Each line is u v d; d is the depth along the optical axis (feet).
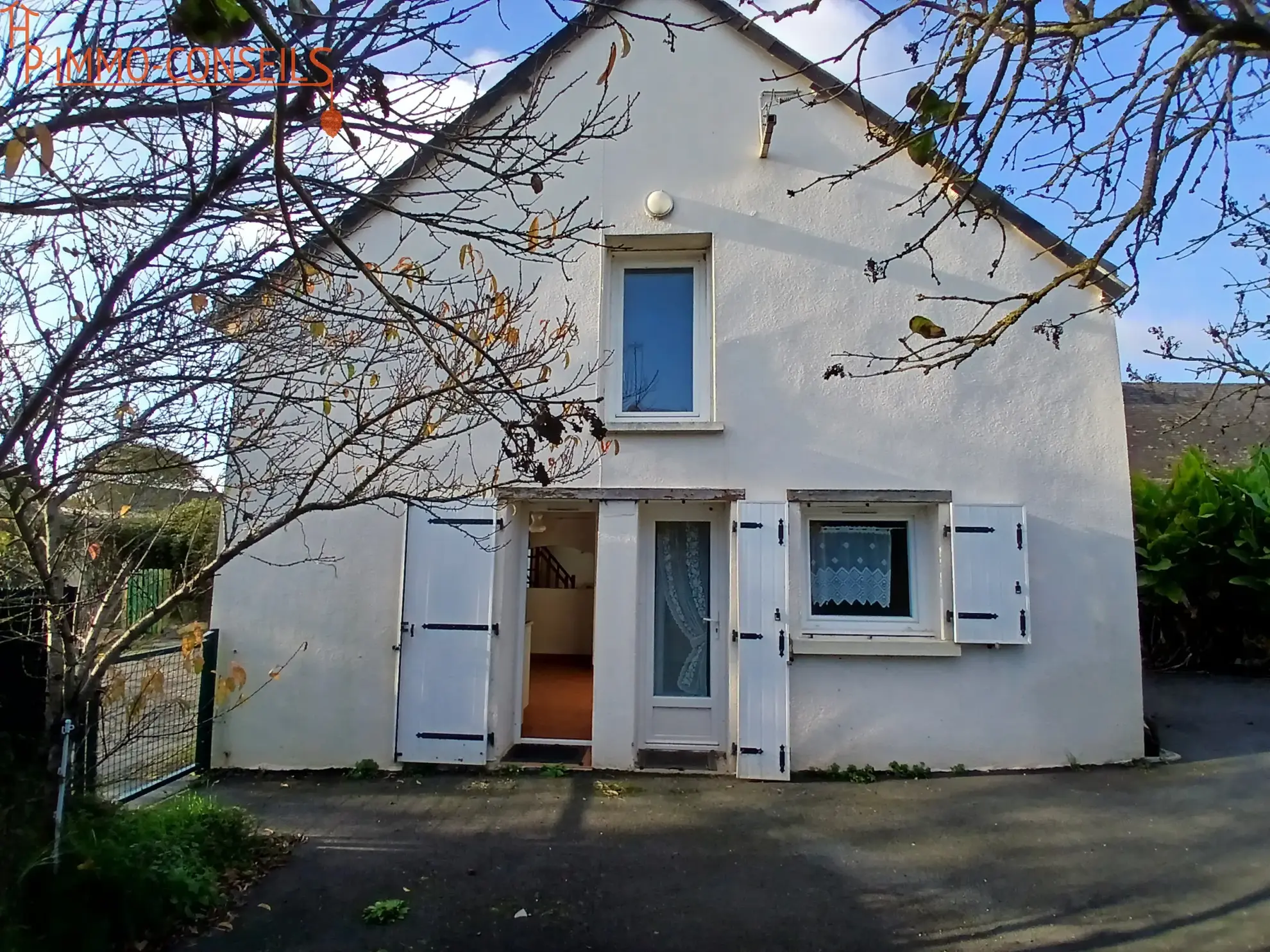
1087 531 22.09
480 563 22.44
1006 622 21.47
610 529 22.68
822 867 15.80
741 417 22.90
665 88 24.06
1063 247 22.56
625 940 13.00
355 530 22.95
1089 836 17.20
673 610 23.82
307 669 22.59
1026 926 13.42
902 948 12.76
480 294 15.87
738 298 23.32
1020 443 22.40
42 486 11.46
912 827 17.87
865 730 21.76
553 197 23.61
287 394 14.62
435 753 21.99
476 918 13.75
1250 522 30.83
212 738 22.35
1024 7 8.74
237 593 22.77
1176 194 10.34
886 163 23.39
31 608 14.02
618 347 24.29
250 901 14.38
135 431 11.09
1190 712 25.91
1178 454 45.78
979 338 11.03
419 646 22.31
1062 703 21.66
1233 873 15.29
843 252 23.27
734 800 19.77
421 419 17.81
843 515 23.29
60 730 13.35
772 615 21.83
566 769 21.95
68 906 12.19
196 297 9.98
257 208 8.61
